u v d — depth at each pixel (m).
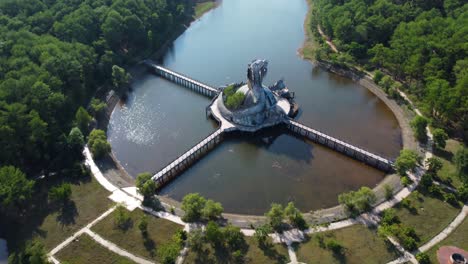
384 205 140.38
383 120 193.12
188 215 136.00
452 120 176.62
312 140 182.88
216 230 124.12
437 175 151.25
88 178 156.88
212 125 195.88
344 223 134.38
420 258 118.94
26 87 170.88
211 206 135.12
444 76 189.88
